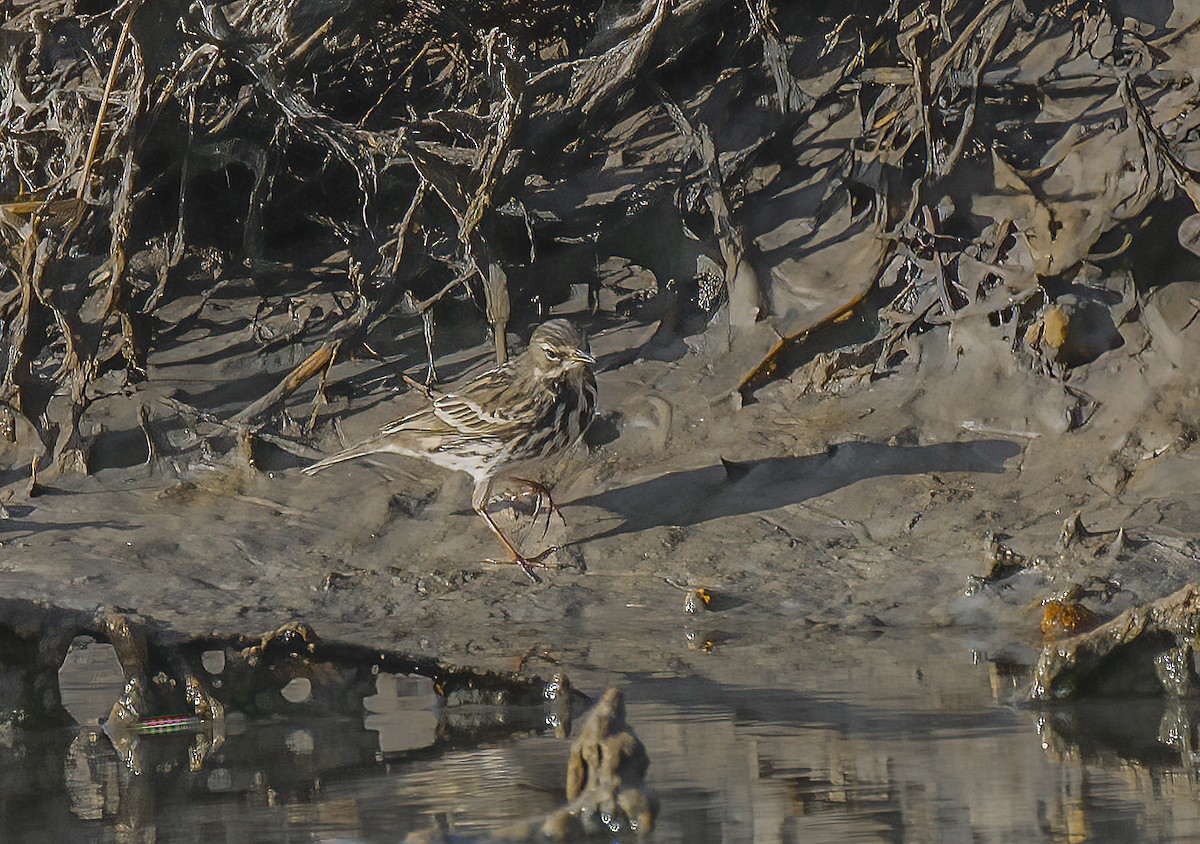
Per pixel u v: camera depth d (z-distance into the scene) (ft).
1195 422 38.47
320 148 51.52
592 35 51.57
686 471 40.40
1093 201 42.91
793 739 23.84
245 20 46.85
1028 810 19.92
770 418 42.16
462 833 19.77
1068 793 20.65
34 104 46.01
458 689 28.55
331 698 28.50
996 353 41.63
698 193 47.06
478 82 50.83
